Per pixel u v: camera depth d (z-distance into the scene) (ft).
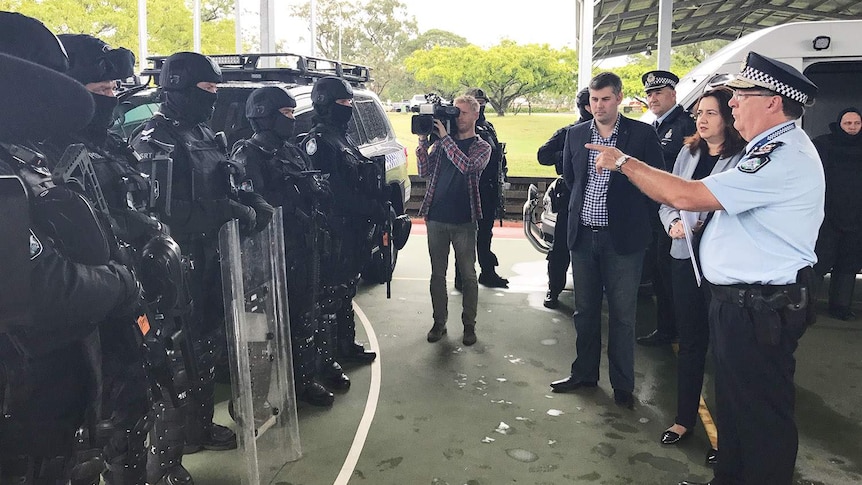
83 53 6.42
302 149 11.48
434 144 14.21
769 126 7.03
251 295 9.04
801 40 15.29
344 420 10.97
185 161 8.32
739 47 15.98
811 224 6.97
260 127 10.53
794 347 7.23
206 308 8.97
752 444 7.45
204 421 9.72
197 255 8.73
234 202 8.85
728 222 7.31
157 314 6.41
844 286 16.61
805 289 7.06
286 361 9.56
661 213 9.77
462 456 9.81
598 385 12.61
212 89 8.74
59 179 4.50
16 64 4.32
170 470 8.45
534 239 20.63
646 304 18.35
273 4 24.35
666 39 24.20
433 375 12.99
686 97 16.05
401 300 18.28
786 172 6.75
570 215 11.76
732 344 7.34
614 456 9.87
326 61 16.97
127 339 5.57
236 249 8.05
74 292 4.28
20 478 4.58
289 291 10.71
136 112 14.84
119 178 6.37
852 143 15.88
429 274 21.40
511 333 15.58
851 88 17.21
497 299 18.45
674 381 12.84
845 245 16.25
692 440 10.39
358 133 18.08
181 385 8.25
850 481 9.21
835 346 14.76
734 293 7.29
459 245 14.44
